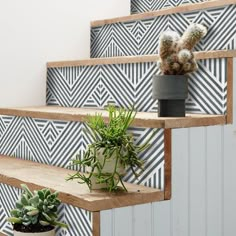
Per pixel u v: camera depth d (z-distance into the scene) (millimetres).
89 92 2262
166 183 1638
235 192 1863
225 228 1842
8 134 2322
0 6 2430
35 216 1554
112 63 2107
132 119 1622
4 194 1893
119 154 1550
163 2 2678
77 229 1541
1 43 2438
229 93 1792
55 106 2457
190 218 1721
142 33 2383
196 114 1837
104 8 2756
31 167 2006
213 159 1775
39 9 2537
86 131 1856
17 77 2480
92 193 1555
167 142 1634
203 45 2068
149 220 1601
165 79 1691
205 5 2059
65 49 2627
